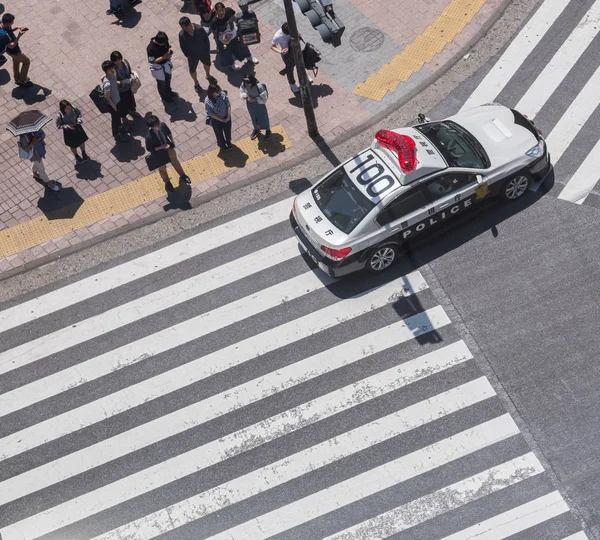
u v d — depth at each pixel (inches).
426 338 724.0
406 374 708.7
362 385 707.4
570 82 871.1
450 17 942.4
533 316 723.4
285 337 740.7
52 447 709.3
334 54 924.6
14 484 695.1
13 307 789.9
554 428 669.3
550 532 628.4
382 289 753.0
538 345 708.7
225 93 800.3
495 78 887.7
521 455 660.7
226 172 850.1
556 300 728.3
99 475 691.4
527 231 767.1
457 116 794.8
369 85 896.9
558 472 650.2
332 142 859.4
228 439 695.1
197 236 813.2
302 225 746.8
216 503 668.1
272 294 766.5
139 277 794.2
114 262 806.5
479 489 650.2
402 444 676.7
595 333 707.4
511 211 779.4
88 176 860.0
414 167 713.0
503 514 639.1
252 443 691.4
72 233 828.0
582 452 656.4
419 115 800.9
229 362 733.9
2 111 912.3
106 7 987.3
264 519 657.0
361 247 726.5
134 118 890.1
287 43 851.4
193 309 767.7
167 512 668.1
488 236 768.3
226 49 895.7
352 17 952.3
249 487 671.1
